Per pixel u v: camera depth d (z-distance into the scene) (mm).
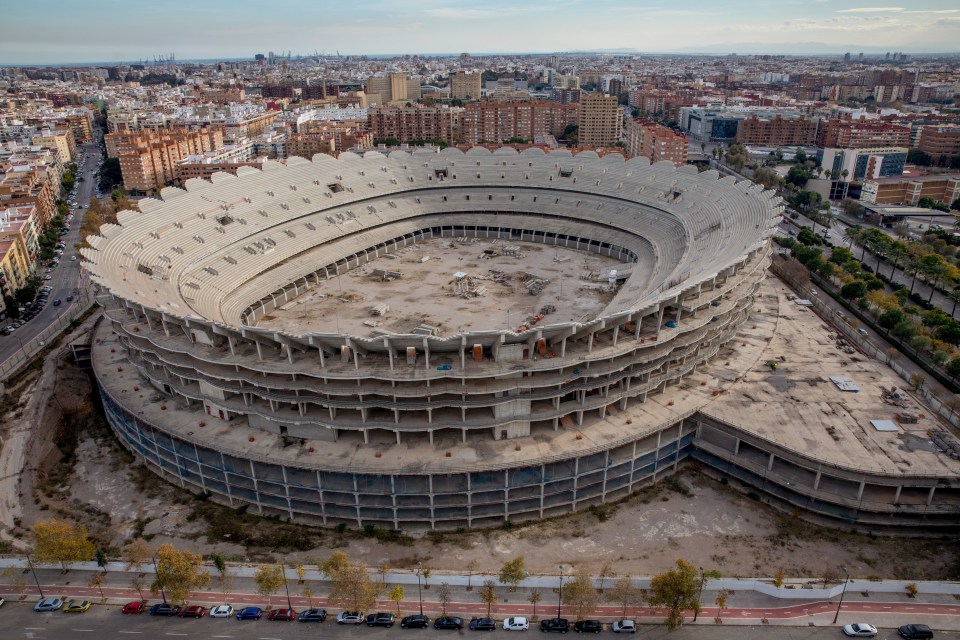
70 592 69125
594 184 183750
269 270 143125
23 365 116562
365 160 192375
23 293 146625
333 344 84000
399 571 69875
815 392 93062
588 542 77125
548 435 83562
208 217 146625
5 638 63188
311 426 83875
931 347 117375
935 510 74438
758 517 80812
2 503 84125
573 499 81750
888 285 161875
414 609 66562
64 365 116125
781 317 123000
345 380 83062
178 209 143625
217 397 89625
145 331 96188
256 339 85062
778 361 103375
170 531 80000
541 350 85562
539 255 168625
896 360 104625
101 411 110188
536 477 79562
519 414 82750
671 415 86875
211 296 124125
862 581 66562
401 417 83375
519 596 67875
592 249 171375
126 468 93688
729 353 106125
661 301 85562
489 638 62750
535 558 74562
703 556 74250
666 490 86188
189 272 127875
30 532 79062
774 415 86688
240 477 82500
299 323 126625
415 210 184000
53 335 130500
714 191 155750
